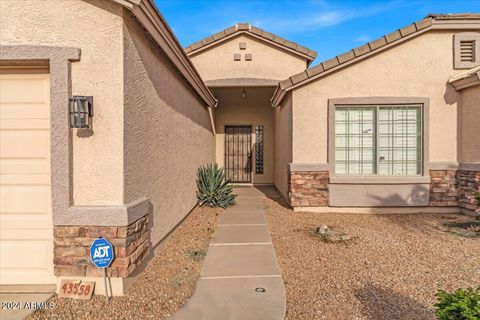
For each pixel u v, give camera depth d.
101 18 3.98
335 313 3.68
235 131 16.12
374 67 8.76
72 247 3.93
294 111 9.00
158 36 5.05
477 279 4.53
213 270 4.87
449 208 8.80
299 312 3.72
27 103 4.17
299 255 5.59
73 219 3.91
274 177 15.28
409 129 8.89
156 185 5.48
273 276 4.64
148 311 3.68
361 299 4.01
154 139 5.39
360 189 8.88
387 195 8.81
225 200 10.13
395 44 8.61
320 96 8.93
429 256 5.47
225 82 13.26
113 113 4.02
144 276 4.68
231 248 5.95
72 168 4.01
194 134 9.49
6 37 3.93
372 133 8.96
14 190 4.17
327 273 4.81
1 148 4.16
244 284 4.36
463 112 8.52
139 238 4.43
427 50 8.67
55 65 3.92
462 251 5.70
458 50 8.59
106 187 4.03
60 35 3.96
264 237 6.66
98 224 3.93
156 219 5.46
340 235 6.72
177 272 4.84
